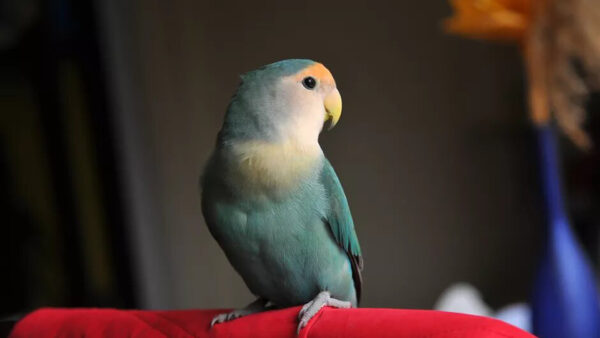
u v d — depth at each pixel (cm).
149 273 223
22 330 82
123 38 213
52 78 205
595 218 172
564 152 167
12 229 205
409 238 263
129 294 220
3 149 203
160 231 226
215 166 81
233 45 237
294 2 243
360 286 98
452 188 265
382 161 257
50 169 208
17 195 205
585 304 126
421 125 260
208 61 234
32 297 208
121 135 214
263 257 82
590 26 120
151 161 224
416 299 265
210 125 233
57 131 208
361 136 256
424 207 264
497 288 278
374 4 253
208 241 234
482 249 271
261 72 83
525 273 273
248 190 79
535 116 129
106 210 215
